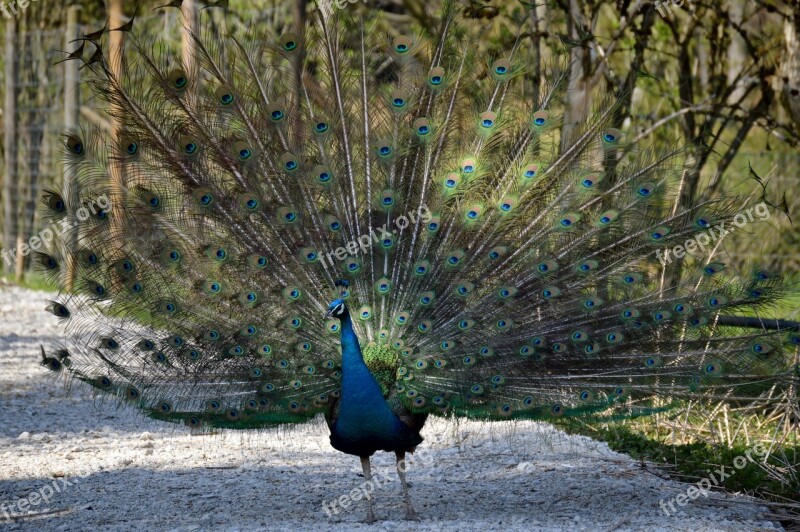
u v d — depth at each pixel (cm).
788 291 979
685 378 959
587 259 994
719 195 999
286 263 992
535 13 1667
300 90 1016
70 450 1298
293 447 1339
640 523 973
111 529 958
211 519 997
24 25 3200
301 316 980
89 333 1152
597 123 1006
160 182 980
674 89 2014
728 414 1342
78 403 1595
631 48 1772
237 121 995
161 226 977
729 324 1166
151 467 1221
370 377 929
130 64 978
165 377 958
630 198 996
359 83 1028
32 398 1614
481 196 1017
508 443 1338
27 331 2211
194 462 1250
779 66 1767
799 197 2167
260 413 957
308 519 995
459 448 1323
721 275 994
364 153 1023
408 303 990
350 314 989
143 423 1477
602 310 977
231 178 991
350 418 931
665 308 973
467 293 979
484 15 1602
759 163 2364
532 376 963
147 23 2391
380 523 965
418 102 1032
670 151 1008
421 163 1020
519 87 1046
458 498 1085
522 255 999
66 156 973
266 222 989
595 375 961
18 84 3222
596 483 1146
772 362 961
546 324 978
